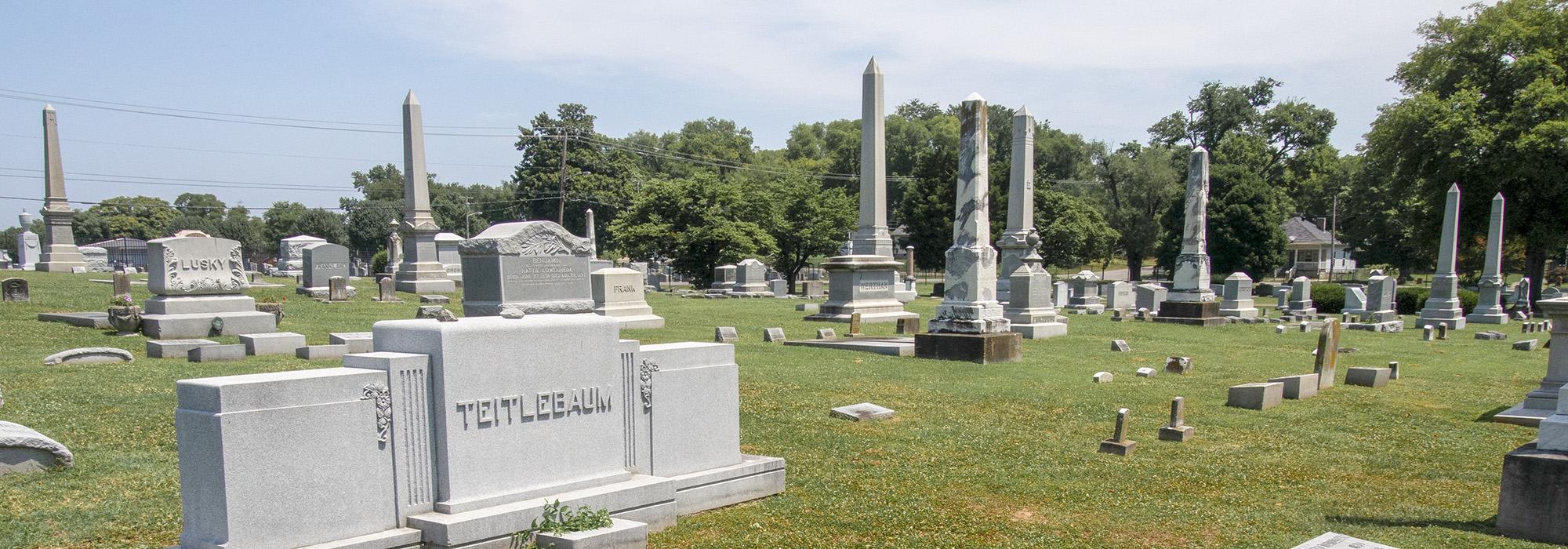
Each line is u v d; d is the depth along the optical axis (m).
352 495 5.99
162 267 17.81
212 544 5.46
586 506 6.67
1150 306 35.81
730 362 8.57
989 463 10.23
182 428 5.65
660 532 7.37
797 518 7.95
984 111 19.39
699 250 54.09
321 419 5.84
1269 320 34.25
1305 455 10.99
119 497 7.57
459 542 6.07
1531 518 7.51
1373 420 13.36
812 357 18.45
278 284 34.62
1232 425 12.77
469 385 6.48
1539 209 46.91
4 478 7.88
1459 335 30.88
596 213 81.12
